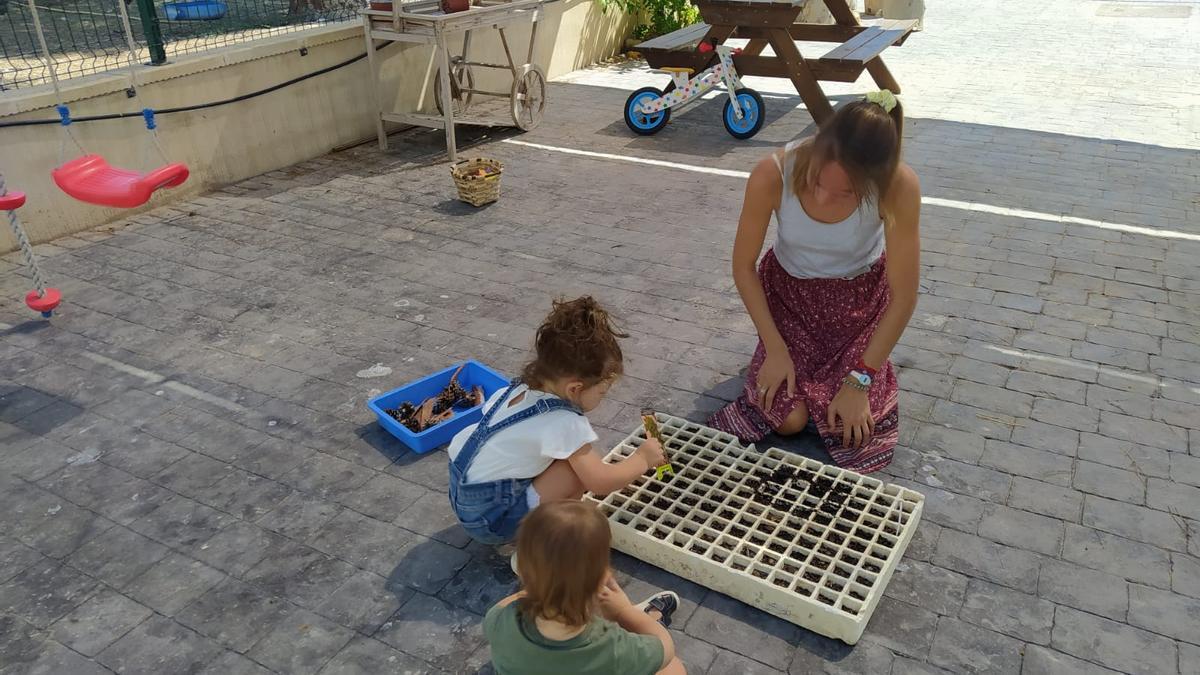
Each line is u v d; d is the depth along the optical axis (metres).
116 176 4.27
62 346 4.38
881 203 2.90
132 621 2.73
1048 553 2.95
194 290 4.97
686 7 11.52
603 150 7.55
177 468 3.45
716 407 3.81
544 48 9.99
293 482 3.36
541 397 2.66
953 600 2.76
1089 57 10.99
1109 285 4.92
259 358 4.25
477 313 4.68
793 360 3.42
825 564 2.81
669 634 2.53
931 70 10.41
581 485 2.76
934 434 3.59
